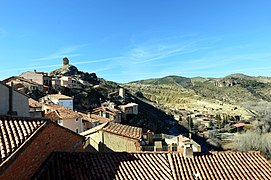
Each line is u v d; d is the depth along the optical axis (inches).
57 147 721.0
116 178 644.1
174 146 1055.0
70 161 673.6
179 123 4985.2
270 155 3021.7
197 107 7731.3
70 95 4143.7
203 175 701.9
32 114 1133.1
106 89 5068.9
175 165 730.2
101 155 733.3
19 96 824.9
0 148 500.4
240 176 712.4
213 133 4082.2
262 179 708.7
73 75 5629.9
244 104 7406.5
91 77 6190.9
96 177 634.2
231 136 3924.7
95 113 3371.1
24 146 518.0
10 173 477.4
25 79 3703.3
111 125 1179.3
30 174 570.3
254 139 3289.9
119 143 1034.1
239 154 829.8
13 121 607.2
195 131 4419.3
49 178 593.6
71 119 1908.2
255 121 4591.5
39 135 607.8
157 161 746.2
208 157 794.2
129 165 706.2
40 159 621.3
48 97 3265.3
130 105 4261.8
